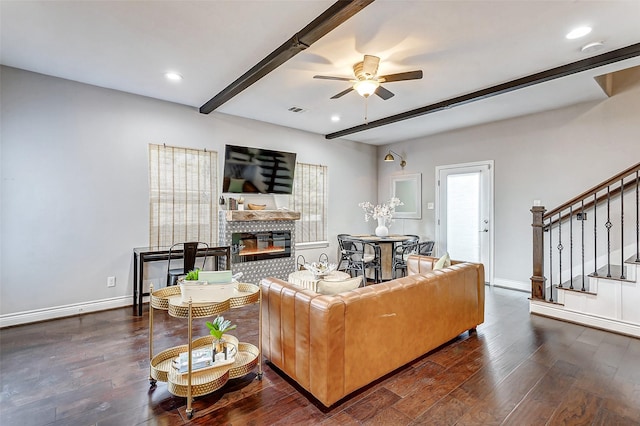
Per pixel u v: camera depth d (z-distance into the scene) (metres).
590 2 2.22
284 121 5.31
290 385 2.31
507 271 5.14
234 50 2.93
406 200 6.59
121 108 4.00
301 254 5.88
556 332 3.28
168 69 3.34
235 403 2.10
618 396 2.15
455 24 2.49
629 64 3.06
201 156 4.66
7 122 3.34
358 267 5.31
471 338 3.14
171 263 4.39
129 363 2.60
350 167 6.69
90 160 3.81
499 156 5.21
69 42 2.81
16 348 2.87
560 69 3.22
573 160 4.46
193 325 3.43
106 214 3.92
